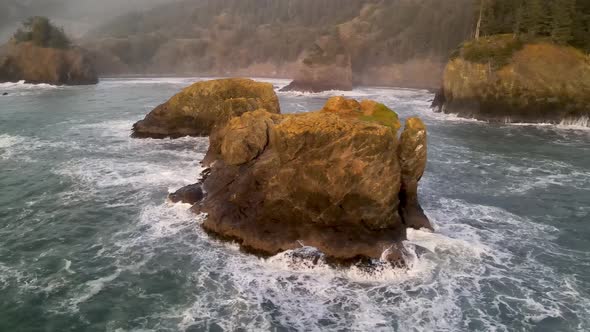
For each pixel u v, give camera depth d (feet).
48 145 129.59
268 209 66.80
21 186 93.20
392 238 63.05
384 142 60.95
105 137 140.67
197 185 86.48
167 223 74.54
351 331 47.83
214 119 137.59
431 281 57.41
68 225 74.13
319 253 61.31
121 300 53.57
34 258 63.21
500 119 183.83
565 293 55.67
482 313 51.29
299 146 62.39
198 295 54.60
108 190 90.58
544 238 71.61
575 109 173.47
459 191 94.38
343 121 62.18
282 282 57.26
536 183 100.07
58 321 49.62
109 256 63.98
